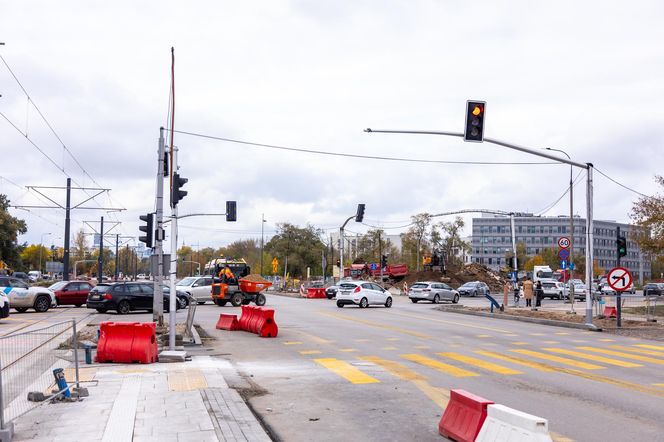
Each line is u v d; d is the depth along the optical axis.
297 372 12.92
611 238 160.00
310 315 30.73
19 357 9.98
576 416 9.05
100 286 31.69
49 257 134.62
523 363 14.45
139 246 98.31
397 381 11.89
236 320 22.36
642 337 21.42
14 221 79.12
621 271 24.80
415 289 49.25
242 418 8.52
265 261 95.25
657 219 39.81
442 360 14.85
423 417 8.98
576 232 151.62
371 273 79.44
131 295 31.36
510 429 6.23
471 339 19.72
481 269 85.00
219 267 44.03
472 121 20.30
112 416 8.52
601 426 8.47
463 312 34.25
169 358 14.16
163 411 8.86
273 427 8.41
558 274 87.88
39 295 32.34
